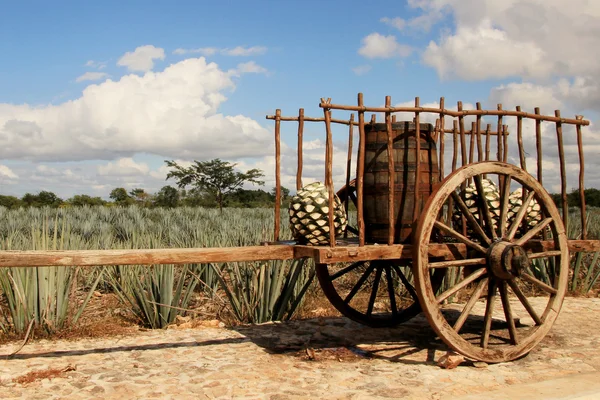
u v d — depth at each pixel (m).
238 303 5.95
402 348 4.84
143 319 5.79
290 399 3.53
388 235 4.67
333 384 3.83
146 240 8.12
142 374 4.04
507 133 5.71
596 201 35.81
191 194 35.19
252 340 5.08
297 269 5.94
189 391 3.68
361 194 4.29
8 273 5.11
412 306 5.57
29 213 16.62
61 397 3.56
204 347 4.82
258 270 6.06
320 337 5.21
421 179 4.72
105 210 18.03
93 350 4.70
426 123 4.82
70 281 5.45
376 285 5.42
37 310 5.21
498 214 4.80
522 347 4.44
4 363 4.28
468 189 4.88
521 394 3.53
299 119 5.21
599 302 7.02
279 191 5.09
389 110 4.32
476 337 5.08
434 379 3.94
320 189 4.45
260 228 11.44
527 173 4.57
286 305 6.02
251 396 3.59
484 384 3.84
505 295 4.48
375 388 3.74
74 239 6.69
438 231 4.77
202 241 8.88
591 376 3.95
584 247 4.95
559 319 6.00
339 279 8.46
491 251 4.36
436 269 5.75
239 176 34.16
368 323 5.45
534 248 4.76
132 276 6.11
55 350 4.67
